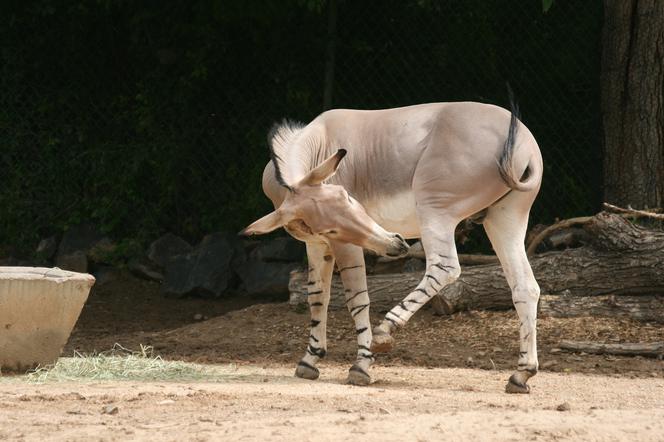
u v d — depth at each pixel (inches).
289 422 354.3
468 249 814.5
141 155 880.3
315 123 513.0
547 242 767.7
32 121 908.0
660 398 458.3
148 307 822.5
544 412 391.5
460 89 828.6
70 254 880.9
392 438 326.0
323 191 450.6
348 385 491.5
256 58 864.3
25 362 506.9
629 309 662.5
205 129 880.3
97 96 907.4
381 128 500.4
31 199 904.9
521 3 815.1
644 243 671.1
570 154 807.1
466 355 612.1
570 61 807.1
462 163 473.4
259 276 831.1
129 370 525.7
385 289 714.2
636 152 763.4
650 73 757.3
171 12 878.4
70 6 893.2
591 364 579.5
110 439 331.3
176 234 898.1
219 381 503.5
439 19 828.0
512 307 697.0
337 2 832.9
